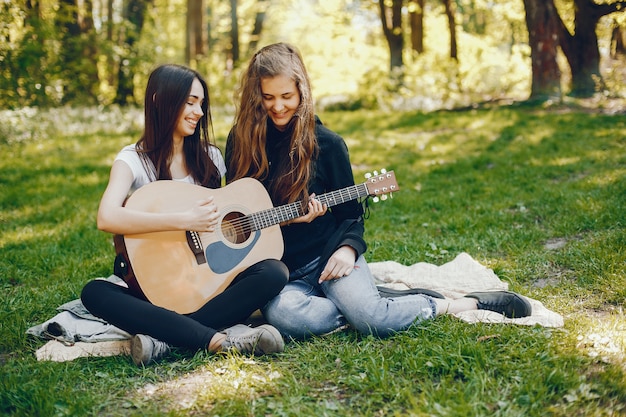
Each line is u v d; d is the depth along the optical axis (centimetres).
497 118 1206
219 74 1822
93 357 303
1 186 784
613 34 2038
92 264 466
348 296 314
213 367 282
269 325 300
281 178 326
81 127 1282
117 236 303
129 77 1566
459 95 1694
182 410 251
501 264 429
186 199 313
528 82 1986
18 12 1020
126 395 269
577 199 578
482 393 250
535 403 243
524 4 1389
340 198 332
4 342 325
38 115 1223
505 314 327
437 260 459
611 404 240
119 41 1616
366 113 1476
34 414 255
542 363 274
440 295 345
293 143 322
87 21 1617
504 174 766
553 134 991
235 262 312
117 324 296
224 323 306
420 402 246
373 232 549
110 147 1095
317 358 290
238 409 250
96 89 1566
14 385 271
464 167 834
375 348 302
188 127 323
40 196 731
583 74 1513
